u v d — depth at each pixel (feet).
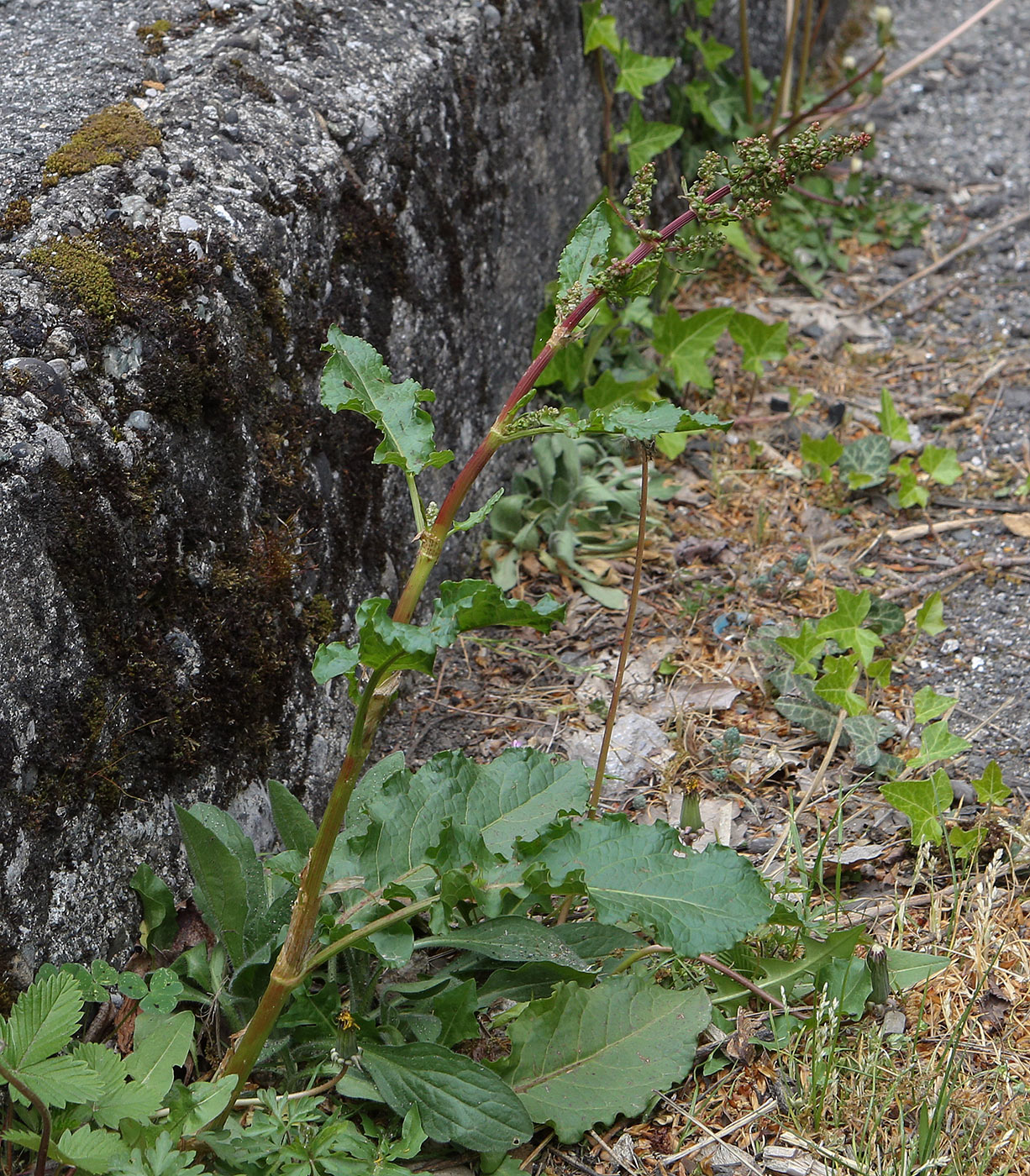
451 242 6.67
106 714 5.52
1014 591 6.77
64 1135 5.12
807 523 7.03
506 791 5.56
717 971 5.65
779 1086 5.53
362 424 6.29
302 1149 5.25
